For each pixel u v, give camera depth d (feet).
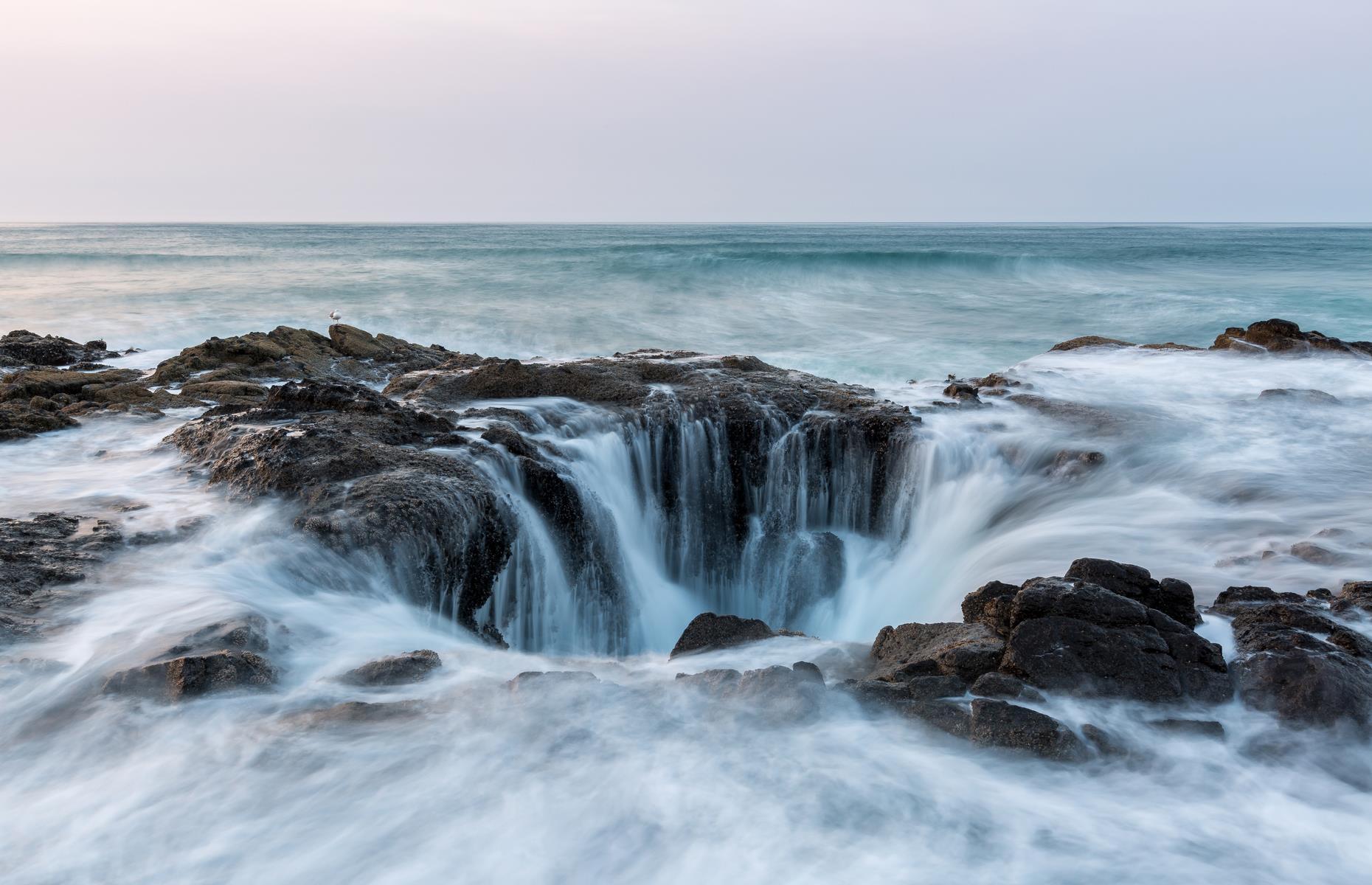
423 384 36.58
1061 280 137.28
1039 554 24.57
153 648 15.02
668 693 14.48
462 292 110.93
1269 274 154.30
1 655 14.78
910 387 40.55
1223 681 14.21
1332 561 20.94
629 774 12.36
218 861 10.73
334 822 11.37
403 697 14.35
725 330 88.17
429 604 21.25
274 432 25.35
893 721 13.74
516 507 25.32
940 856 10.81
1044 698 14.02
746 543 33.53
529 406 32.96
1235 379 41.39
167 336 75.61
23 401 33.96
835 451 33.06
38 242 282.15
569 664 16.79
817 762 12.68
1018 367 45.21
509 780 12.24
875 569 31.24
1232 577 20.72
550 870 10.59
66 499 22.47
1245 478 28.07
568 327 87.51
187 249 229.86
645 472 32.71
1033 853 10.91
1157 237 400.47
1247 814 11.78
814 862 10.68
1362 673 13.99
